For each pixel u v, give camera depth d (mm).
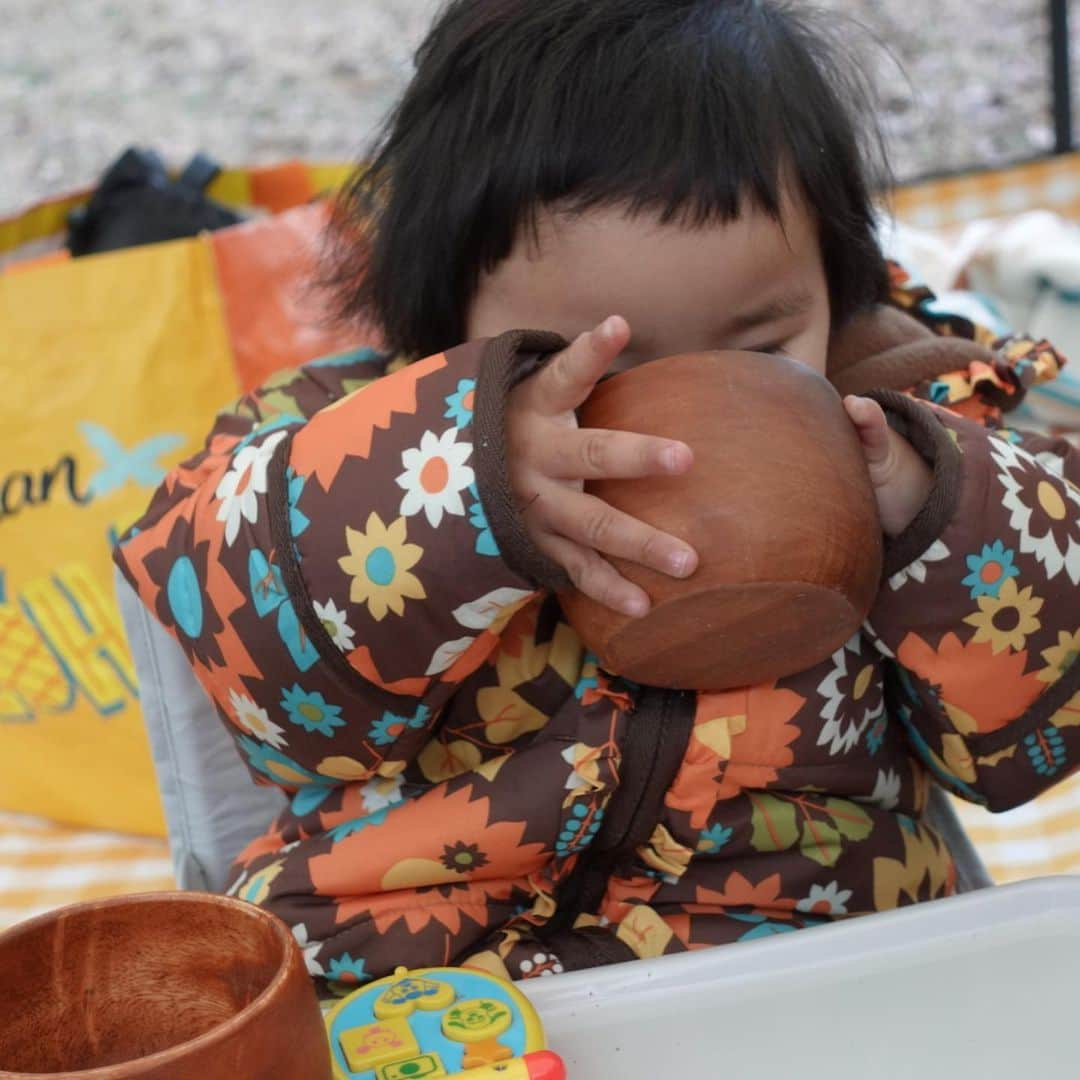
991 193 2166
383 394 649
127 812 1644
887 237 1015
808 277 787
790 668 647
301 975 422
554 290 761
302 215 1614
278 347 1590
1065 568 699
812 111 802
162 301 1580
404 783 782
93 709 1622
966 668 708
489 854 742
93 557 1598
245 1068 392
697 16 801
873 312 943
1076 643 712
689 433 604
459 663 678
